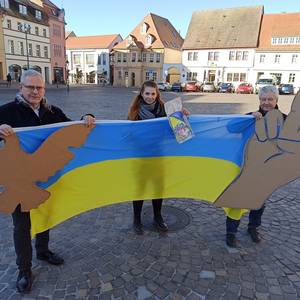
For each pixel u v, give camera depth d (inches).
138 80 2297.0
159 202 154.6
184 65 2135.8
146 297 111.9
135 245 143.2
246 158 130.6
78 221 165.3
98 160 125.7
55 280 119.6
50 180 119.1
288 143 128.8
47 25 2149.4
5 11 1815.9
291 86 1477.6
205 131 132.0
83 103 804.6
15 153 103.2
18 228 111.7
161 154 132.8
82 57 2810.0
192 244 144.7
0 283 117.8
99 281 119.5
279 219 170.9
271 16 1989.4
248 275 123.8
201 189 139.5
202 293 114.0
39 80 110.4
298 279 122.3
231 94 1470.2
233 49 1968.5
